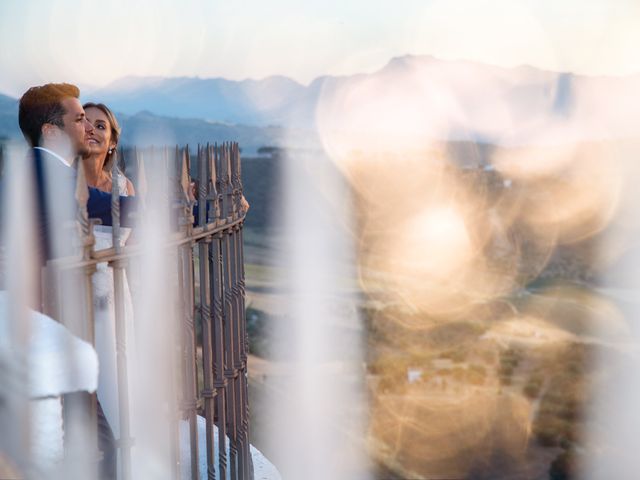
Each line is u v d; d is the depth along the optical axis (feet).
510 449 323.37
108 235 10.93
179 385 10.68
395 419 347.77
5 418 7.42
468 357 428.97
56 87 10.70
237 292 13.23
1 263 8.64
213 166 11.35
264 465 15.69
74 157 10.77
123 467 9.02
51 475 7.57
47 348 7.52
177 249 9.95
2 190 8.89
